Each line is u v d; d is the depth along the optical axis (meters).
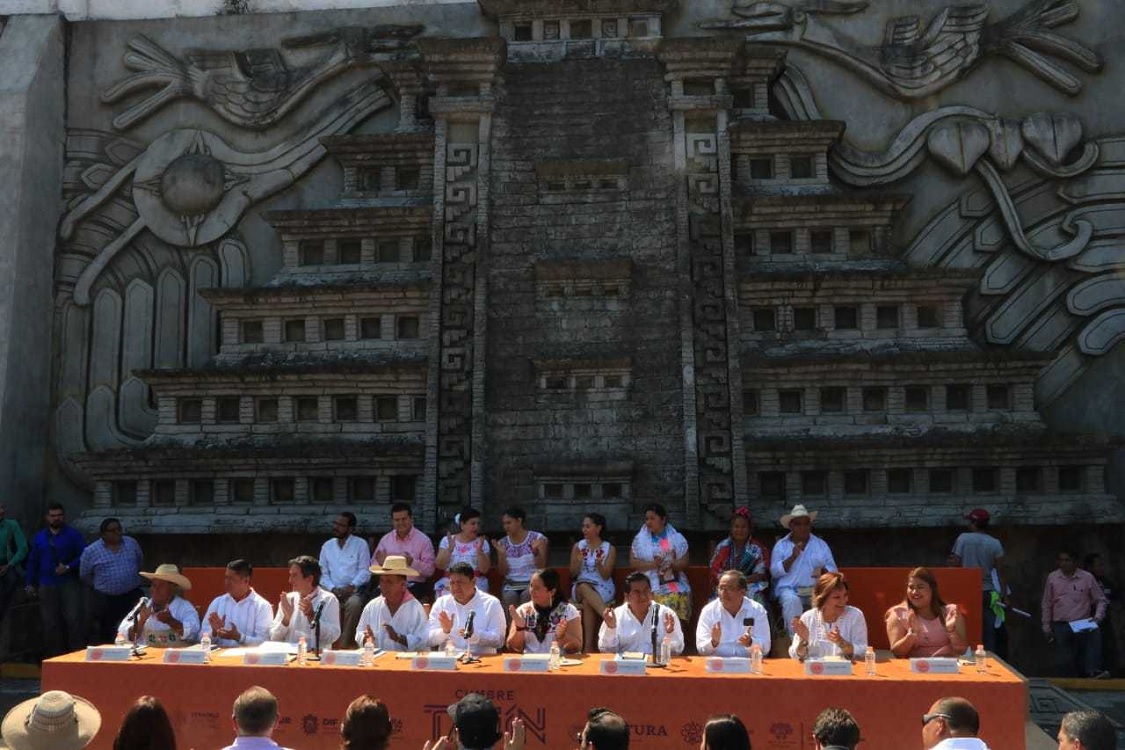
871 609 9.91
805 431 12.98
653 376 12.72
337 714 7.28
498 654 8.32
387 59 14.78
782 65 14.20
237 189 14.77
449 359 13.00
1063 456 12.58
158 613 8.93
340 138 14.30
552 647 7.76
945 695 6.87
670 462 12.40
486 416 12.72
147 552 13.41
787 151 13.92
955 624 8.25
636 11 14.39
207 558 13.36
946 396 13.05
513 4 14.41
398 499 13.22
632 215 13.41
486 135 13.75
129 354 14.65
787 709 6.97
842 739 5.06
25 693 11.27
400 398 13.48
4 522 12.48
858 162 14.03
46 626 12.19
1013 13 14.03
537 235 13.43
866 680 6.94
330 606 8.66
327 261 14.27
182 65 15.06
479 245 13.33
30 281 14.28
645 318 12.98
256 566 13.28
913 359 12.79
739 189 13.87
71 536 12.33
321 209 14.02
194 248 14.80
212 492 13.51
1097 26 13.79
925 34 14.18
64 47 15.20
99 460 13.39
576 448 12.53
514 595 10.20
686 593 10.12
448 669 7.30
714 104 13.61
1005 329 13.45
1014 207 13.66
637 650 8.38
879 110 14.28
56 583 12.20
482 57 13.80
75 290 14.78
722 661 7.25
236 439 13.55
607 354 12.76
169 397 13.79
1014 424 12.83
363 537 12.91
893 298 13.27
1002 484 12.62
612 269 12.98
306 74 14.86
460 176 13.66
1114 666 12.27
